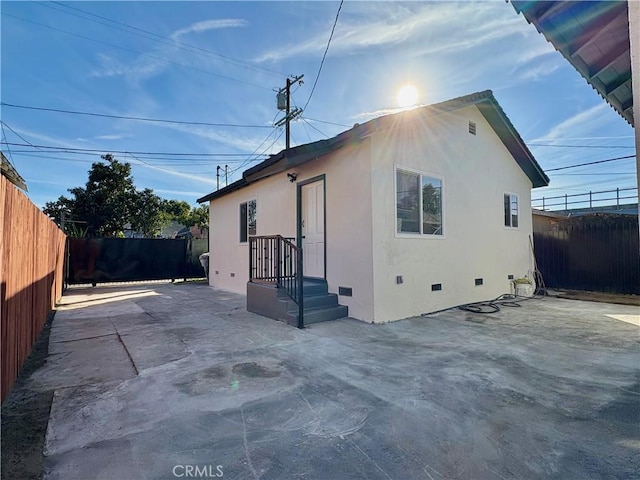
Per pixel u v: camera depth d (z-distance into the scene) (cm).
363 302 554
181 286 1144
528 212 944
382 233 556
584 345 414
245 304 741
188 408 255
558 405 257
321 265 656
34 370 337
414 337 455
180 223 3378
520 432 220
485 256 779
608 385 294
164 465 188
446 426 228
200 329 504
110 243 1154
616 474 178
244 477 178
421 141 638
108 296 885
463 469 184
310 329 500
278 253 586
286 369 336
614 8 226
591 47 268
